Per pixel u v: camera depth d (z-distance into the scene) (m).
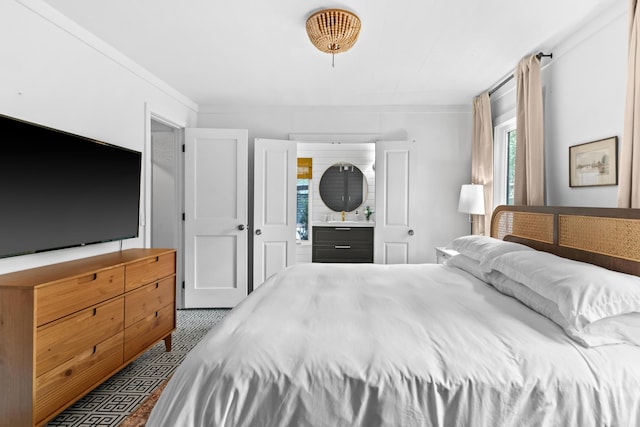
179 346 2.83
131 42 2.53
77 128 2.29
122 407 1.94
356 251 5.29
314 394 1.04
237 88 3.54
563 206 2.32
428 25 2.28
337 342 1.21
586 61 2.23
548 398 1.03
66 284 1.69
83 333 1.80
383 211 4.08
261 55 2.76
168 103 3.47
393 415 1.02
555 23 2.23
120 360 2.10
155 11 2.12
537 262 1.73
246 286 3.90
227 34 2.41
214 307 3.88
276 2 2.02
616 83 2.00
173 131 3.85
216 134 3.84
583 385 1.05
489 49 2.62
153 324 2.45
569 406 1.03
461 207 3.60
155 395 2.07
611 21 2.03
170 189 4.05
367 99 3.90
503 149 3.51
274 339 1.23
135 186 2.72
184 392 1.06
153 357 2.61
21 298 1.52
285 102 4.02
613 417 1.03
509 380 1.05
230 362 1.10
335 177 5.69
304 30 2.35
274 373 1.07
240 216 3.87
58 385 1.65
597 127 2.14
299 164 5.68
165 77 3.23
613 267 1.76
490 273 2.09
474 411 1.02
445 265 2.74
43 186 1.89
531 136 2.62
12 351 1.52
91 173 2.26
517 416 1.02
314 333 1.29
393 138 4.14
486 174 3.53
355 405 1.03
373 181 5.67
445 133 4.11
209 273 3.87
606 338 1.24
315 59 2.83
